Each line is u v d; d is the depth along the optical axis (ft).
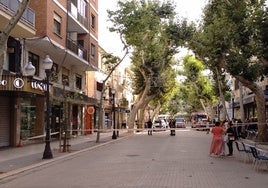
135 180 42.60
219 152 68.23
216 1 89.51
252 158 63.62
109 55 115.96
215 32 82.17
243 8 78.23
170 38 133.80
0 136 85.92
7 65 86.58
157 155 70.08
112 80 208.54
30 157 66.69
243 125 109.91
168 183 40.42
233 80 203.41
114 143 107.04
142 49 147.84
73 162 62.18
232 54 83.20
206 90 226.58
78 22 124.26
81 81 145.38
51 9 98.89
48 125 65.36
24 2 43.09
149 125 157.07
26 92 83.82
